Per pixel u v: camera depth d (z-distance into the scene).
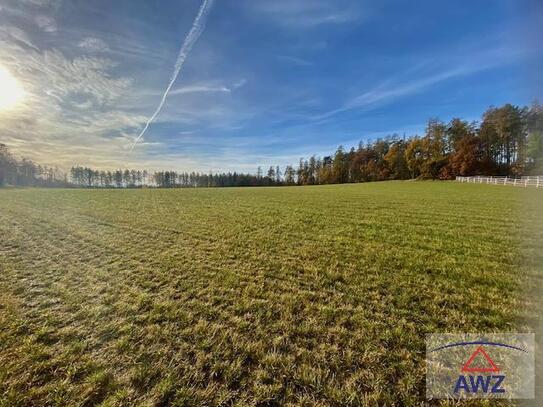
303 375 3.00
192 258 7.15
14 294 5.09
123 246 8.44
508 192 23.69
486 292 4.91
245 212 15.57
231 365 3.17
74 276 5.99
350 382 2.91
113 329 3.92
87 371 3.11
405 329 3.81
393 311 4.30
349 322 4.02
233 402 2.69
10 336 3.73
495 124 45.09
